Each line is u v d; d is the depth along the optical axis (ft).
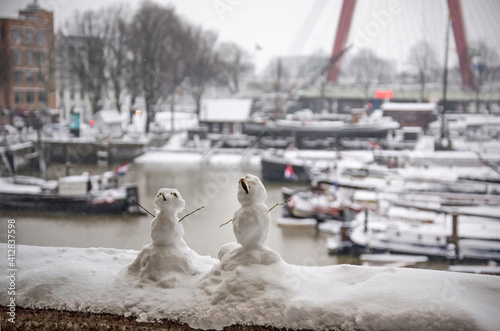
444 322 6.32
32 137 66.80
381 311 6.55
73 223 34.86
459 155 51.78
